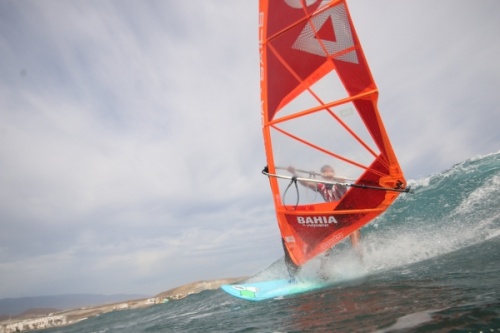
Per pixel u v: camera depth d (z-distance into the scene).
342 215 7.98
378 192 7.64
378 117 7.58
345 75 7.92
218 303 11.02
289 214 8.59
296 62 8.55
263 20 9.07
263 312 6.23
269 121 8.95
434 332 2.89
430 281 4.89
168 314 11.69
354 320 3.88
